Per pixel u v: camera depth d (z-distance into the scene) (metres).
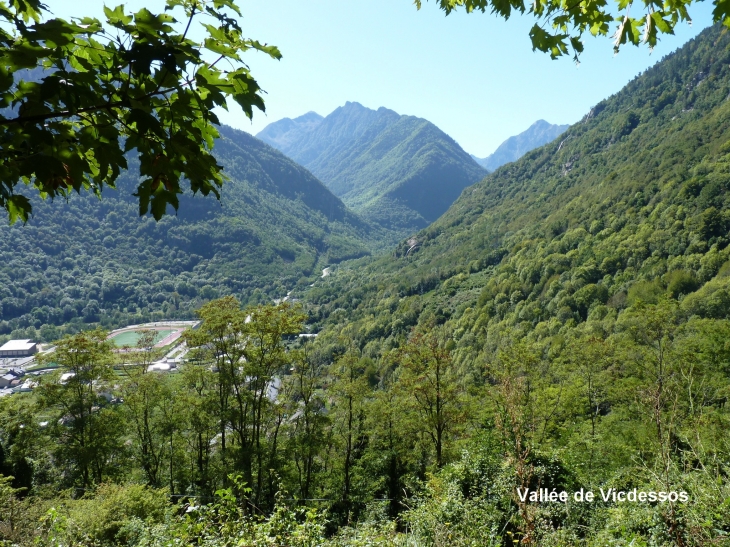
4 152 2.04
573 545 6.94
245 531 6.50
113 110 2.08
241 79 2.21
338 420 26.48
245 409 22.81
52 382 21.86
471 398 23.02
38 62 1.99
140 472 24.64
